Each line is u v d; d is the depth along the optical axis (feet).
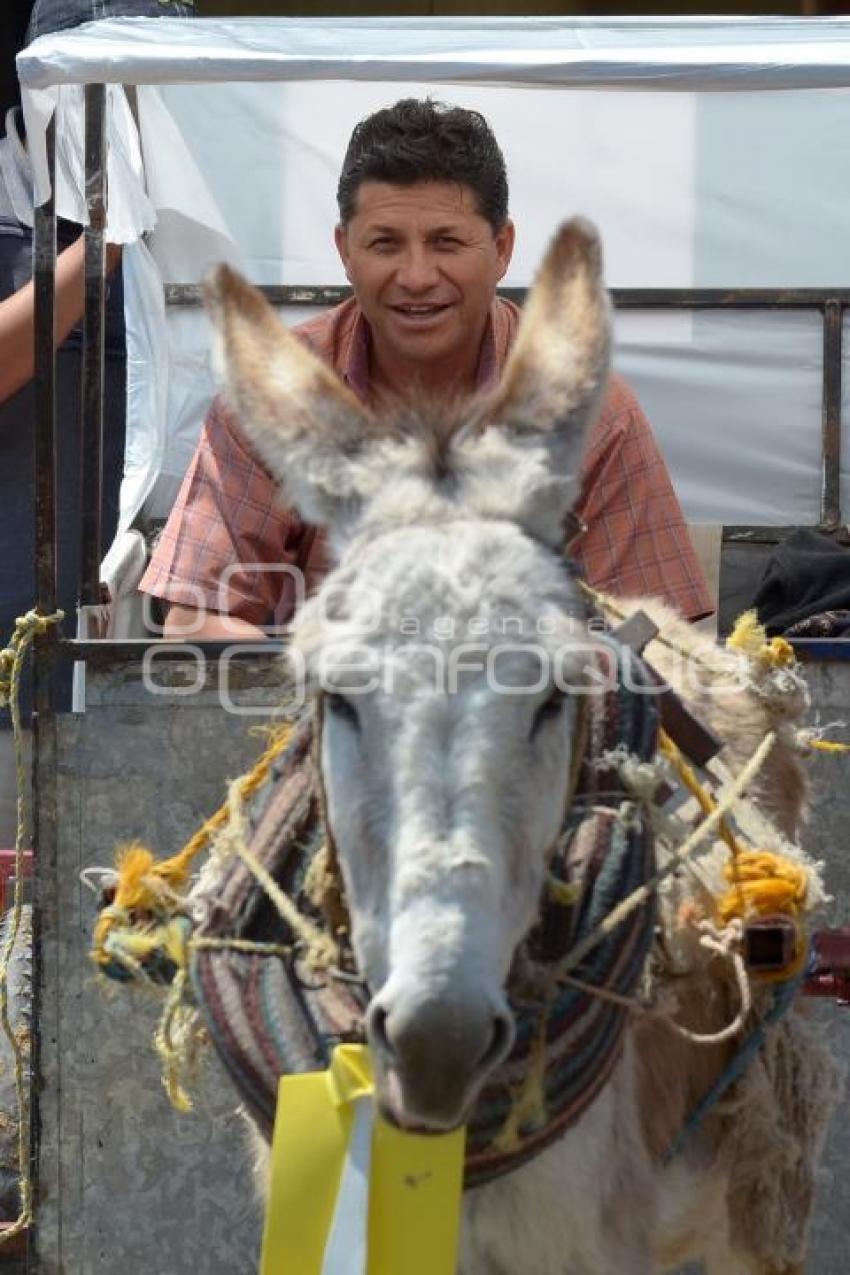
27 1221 18.72
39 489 18.31
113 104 24.52
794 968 15.02
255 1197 18.24
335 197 27.89
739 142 28.37
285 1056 13.50
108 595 22.12
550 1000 13.21
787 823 17.83
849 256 28.43
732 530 27.89
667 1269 17.35
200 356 27.14
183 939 14.67
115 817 18.51
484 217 20.06
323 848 13.33
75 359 27.20
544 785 12.12
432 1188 12.95
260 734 18.29
